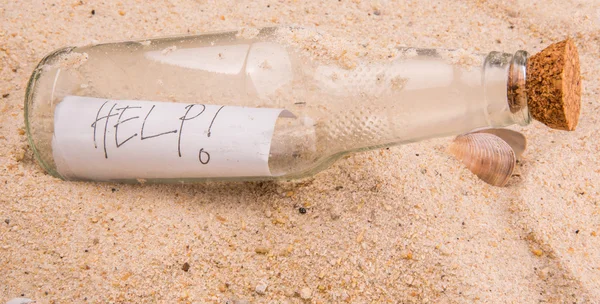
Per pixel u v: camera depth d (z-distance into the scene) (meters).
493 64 0.33
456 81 0.34
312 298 0.34
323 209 0.37
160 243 0.35
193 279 0.35
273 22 0.47
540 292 0.35
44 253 0.35
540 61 0.32
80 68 0.38
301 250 0.36
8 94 0.42
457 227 0.36
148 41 0.39
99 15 0.46
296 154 0.36
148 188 0.37
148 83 0.37
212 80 0.37
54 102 0.37
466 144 0.39
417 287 0.34
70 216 0.36
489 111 0.34
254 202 0.37
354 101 0.35
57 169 0.37
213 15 0.47
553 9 0.48
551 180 0.39
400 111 0.35
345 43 0.37
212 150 0.35
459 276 0.35
